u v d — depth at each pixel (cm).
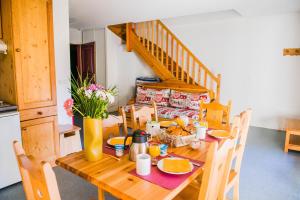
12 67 254
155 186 124
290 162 326
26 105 264
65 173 288
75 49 731
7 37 254
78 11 457
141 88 596
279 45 485
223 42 552
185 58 615
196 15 527
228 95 561
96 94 149
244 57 529
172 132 192
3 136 241
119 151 165
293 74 477
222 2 383
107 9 441
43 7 273
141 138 155
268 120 515
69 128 339
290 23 468
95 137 154
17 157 116
